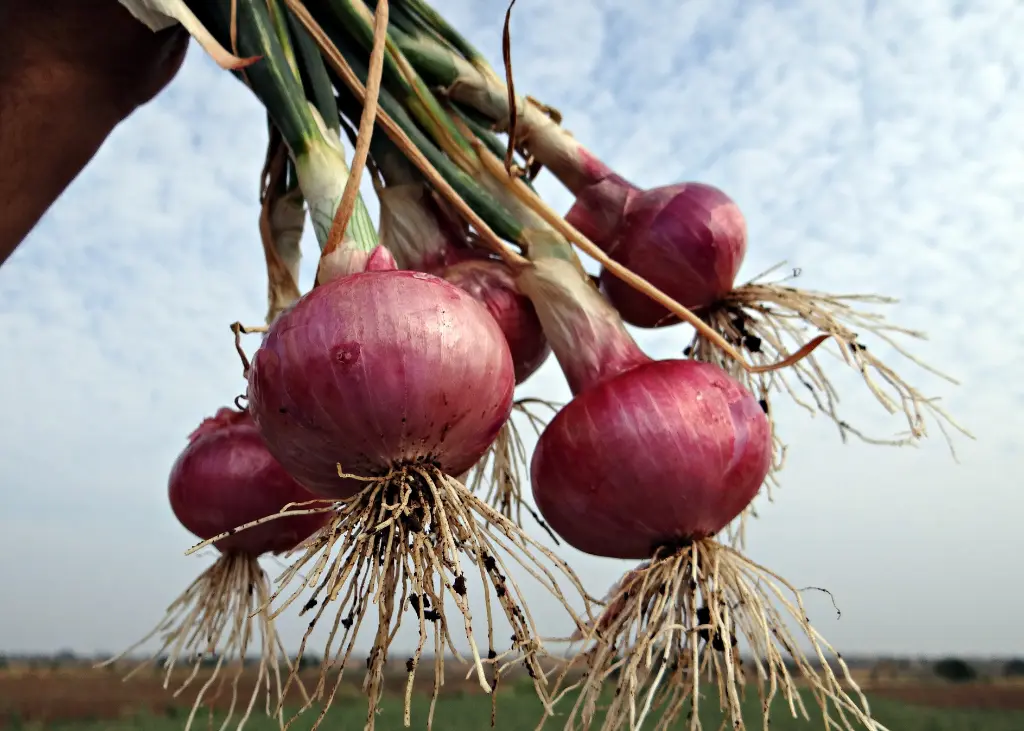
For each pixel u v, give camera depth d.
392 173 0.26
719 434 0.20
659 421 0.20
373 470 0.16
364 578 0.17
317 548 0.17
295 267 0.29
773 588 0.21
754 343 0.28
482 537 0.17
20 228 0.22
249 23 0.21
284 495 0.24
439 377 0.15
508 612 0.17
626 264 0.27
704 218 0.27
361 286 0.16
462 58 0.27
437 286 0.16
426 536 0.16
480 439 0.17
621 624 0.21
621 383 0.21
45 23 0.20
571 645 0.21
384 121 0.21
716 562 0.21
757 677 0.21
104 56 0.21
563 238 0.24
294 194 0.28
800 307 0.28
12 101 0.21
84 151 0.22
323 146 0.20
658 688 0.22
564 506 0.21
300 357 0.15
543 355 0.25
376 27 0.16
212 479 0.23
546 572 0.17
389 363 0.15
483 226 0.22
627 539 0.21
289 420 0.16
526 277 0.23
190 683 0.25
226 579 0.26
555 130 0.28
